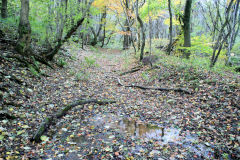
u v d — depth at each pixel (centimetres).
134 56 1594
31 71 735
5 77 575
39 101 564
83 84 842
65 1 998
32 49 980
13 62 711
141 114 561
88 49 2230
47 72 866
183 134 427
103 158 334
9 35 968
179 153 353
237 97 551
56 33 1230
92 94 725
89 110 577
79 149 364
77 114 538
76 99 645
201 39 1377
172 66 1012
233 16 1093
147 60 1265
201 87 690
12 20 1212
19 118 440
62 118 498
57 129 440
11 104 477
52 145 371
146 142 394
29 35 835
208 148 368
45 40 1088
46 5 975
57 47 1034
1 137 347
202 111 530
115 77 1058
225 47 1439
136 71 1153
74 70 1071
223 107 523
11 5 1377
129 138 412
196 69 882
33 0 976
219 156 342
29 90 599
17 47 810
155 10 1554
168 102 638
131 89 812
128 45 2592
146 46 1844
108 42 3247
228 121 455
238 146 359
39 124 441
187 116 517
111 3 1639
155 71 1020
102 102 639
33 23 1020
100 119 521
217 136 405
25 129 404
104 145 381
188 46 1303
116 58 1836
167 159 334
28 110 491
